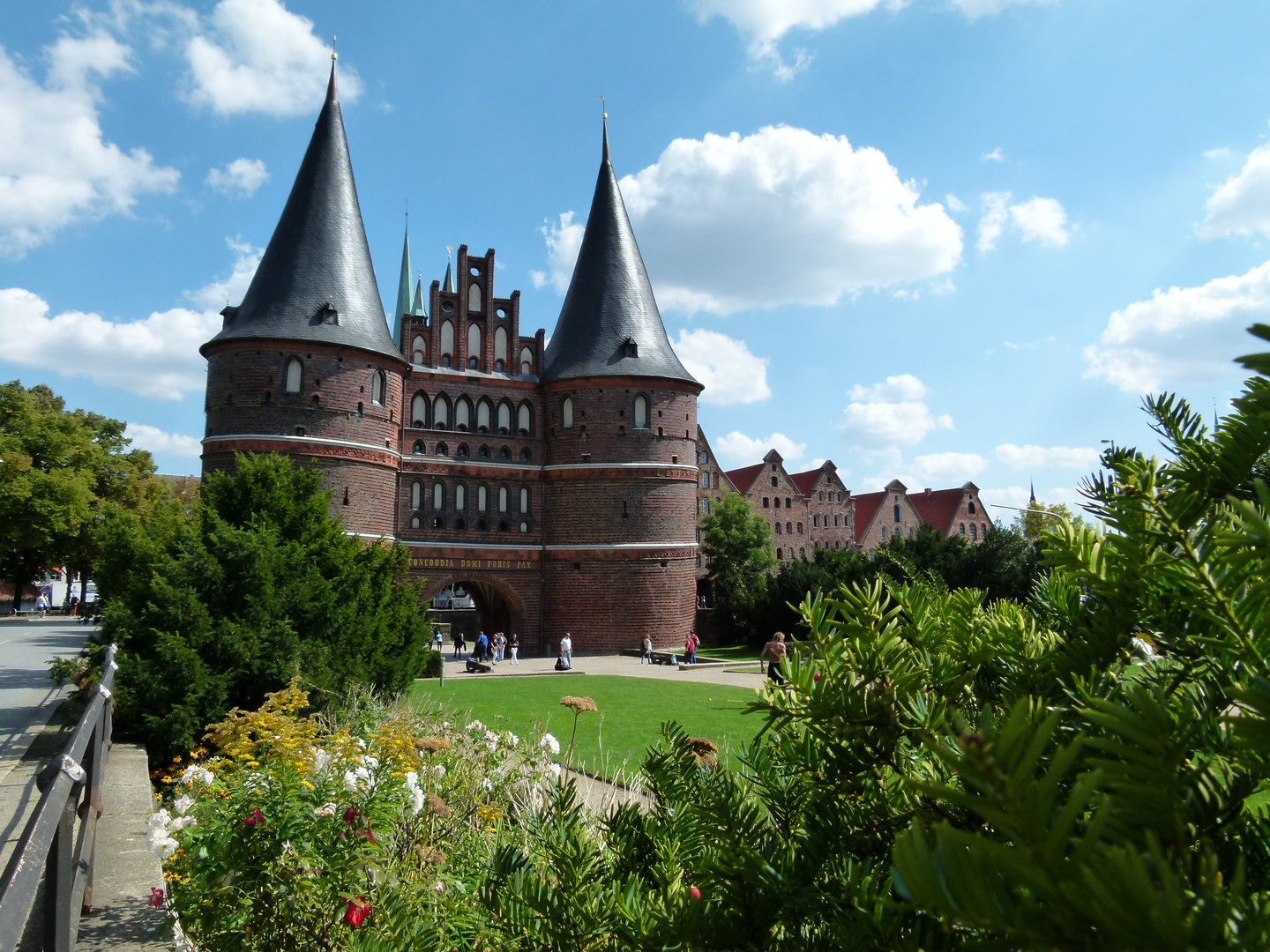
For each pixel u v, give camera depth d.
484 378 44.88
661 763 2.39
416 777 6.51
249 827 4.74
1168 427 1.66
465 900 3.98
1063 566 1.68
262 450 36.16
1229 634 1.26
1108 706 0.96
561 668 36.19
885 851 1.68
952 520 85.44
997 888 0.74
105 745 8.80
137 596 13.81
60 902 3.65
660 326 46.53
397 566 18.39
